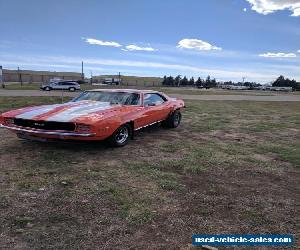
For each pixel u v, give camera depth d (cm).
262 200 446
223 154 690
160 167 579
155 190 466
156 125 996
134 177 520
